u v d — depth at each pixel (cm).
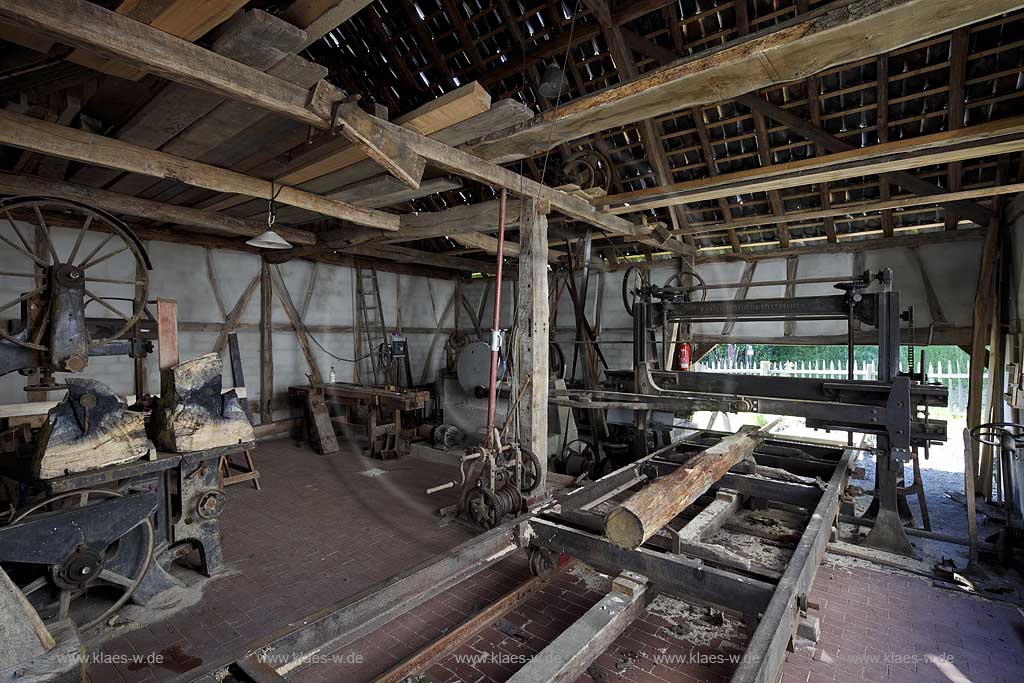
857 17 209
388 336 953
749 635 280
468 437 672
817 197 629
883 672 251
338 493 516
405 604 216
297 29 210
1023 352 455
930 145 369
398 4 580
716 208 696
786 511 455
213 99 269
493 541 268
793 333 720
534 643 270
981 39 430
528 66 575
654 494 253
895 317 417
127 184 434
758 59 240
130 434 300
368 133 276
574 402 533
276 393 793
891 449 389
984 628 290
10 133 281
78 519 262
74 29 177
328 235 647
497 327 356
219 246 715
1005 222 544
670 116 580
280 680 152
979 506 504
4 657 175
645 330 565
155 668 245
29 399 552
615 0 495
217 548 344
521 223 444
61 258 577
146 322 470
